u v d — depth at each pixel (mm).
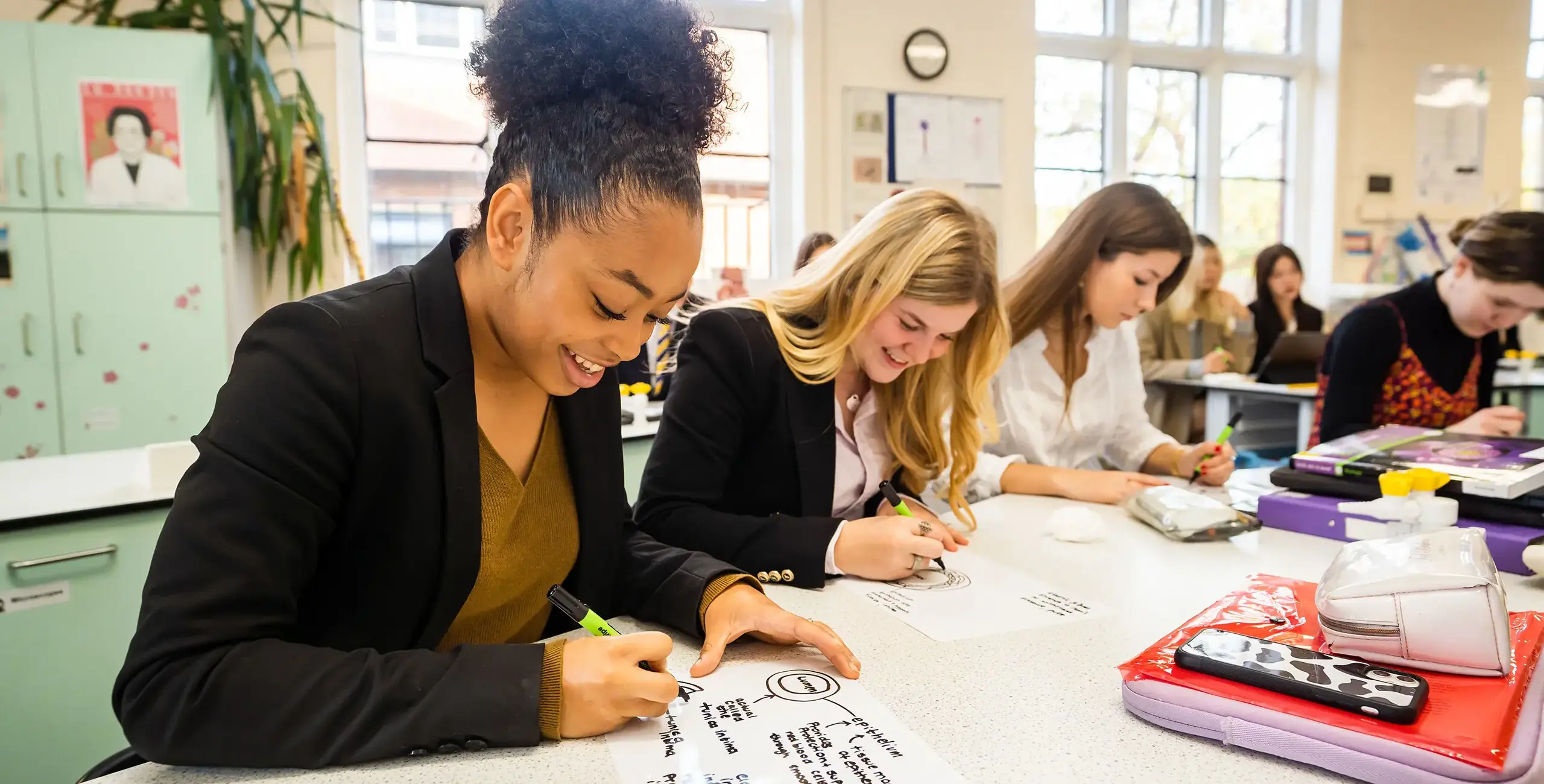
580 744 585
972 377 1268
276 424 598
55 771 1405
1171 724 591
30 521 1350
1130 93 4340
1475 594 585
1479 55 4695
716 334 1130
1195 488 1440
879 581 939
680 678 689
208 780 546
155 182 2512
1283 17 4598
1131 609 844
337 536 683
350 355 644
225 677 543
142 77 2484
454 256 736
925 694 656
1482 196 4758
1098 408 1753
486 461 771
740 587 792
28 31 2391
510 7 613
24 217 2412
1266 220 4703
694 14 628
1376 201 4633
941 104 3730
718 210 3639
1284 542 1092
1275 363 3266
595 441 849
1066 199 4270
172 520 580
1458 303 1731
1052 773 539
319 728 548
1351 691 545
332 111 2996
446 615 730
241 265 2805
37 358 2451
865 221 1122
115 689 562
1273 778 531
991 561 1019
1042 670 700
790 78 3633
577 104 588
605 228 577
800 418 1129
